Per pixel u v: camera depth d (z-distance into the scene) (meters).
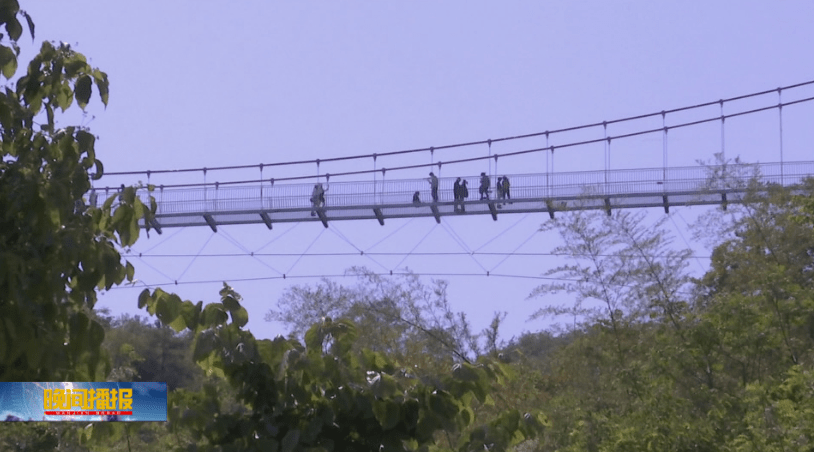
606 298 21.03
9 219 8.02
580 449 18.16
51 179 8.11
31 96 9.03
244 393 9.52
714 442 15.27
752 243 22.14
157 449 13.70
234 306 9.50
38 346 7.72
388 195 43.47
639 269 20.50
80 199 8.98
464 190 42.56
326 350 9.43
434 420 9.38
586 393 20.70
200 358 9.19
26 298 7.57
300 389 9.27
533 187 40.94
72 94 9.23
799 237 21.53
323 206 44.06
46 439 11.86
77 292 8.50
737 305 17.31
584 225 21.61
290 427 9.36
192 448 9.24
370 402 9.24
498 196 41.53
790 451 13.25
